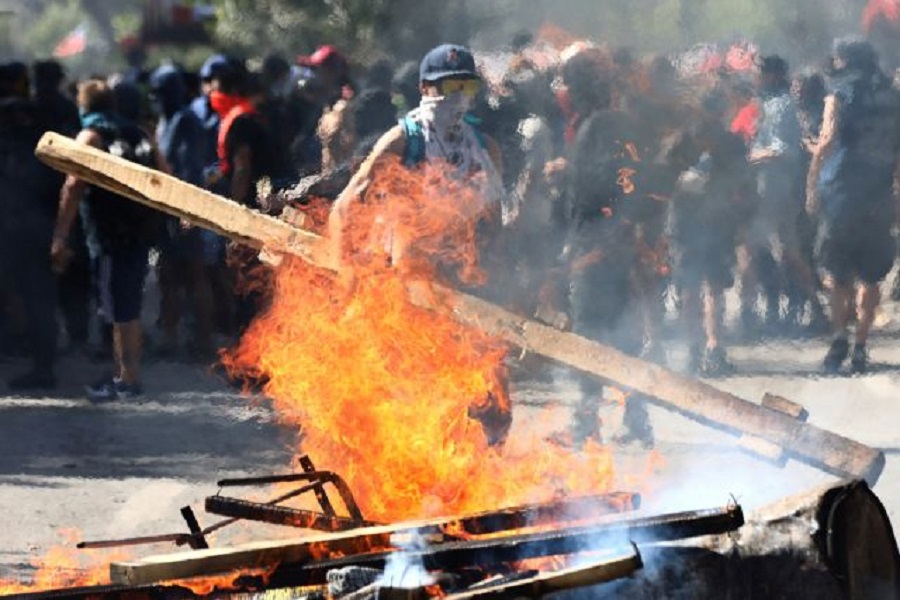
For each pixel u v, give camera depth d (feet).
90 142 100.37
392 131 63.52
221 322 128.47
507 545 40.52
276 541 41.83
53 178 111.86
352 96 125.70
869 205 111.96
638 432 88.28
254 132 114.11
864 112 111.45
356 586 39.52
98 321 134.41
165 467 84.89
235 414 100.63
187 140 116.47
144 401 105.70
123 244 104.63
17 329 127.54
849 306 115.14
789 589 41.45
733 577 41.39
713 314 113.91
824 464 51.57
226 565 40.45
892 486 76.89
